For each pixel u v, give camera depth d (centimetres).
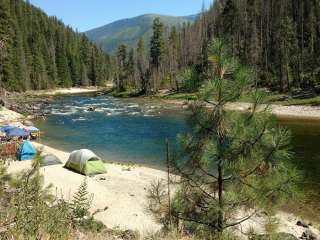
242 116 814
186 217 864
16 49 11312
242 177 831
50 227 500
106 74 18550
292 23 8912
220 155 815
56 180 2133
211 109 828
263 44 9681
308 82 7225
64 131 4641
